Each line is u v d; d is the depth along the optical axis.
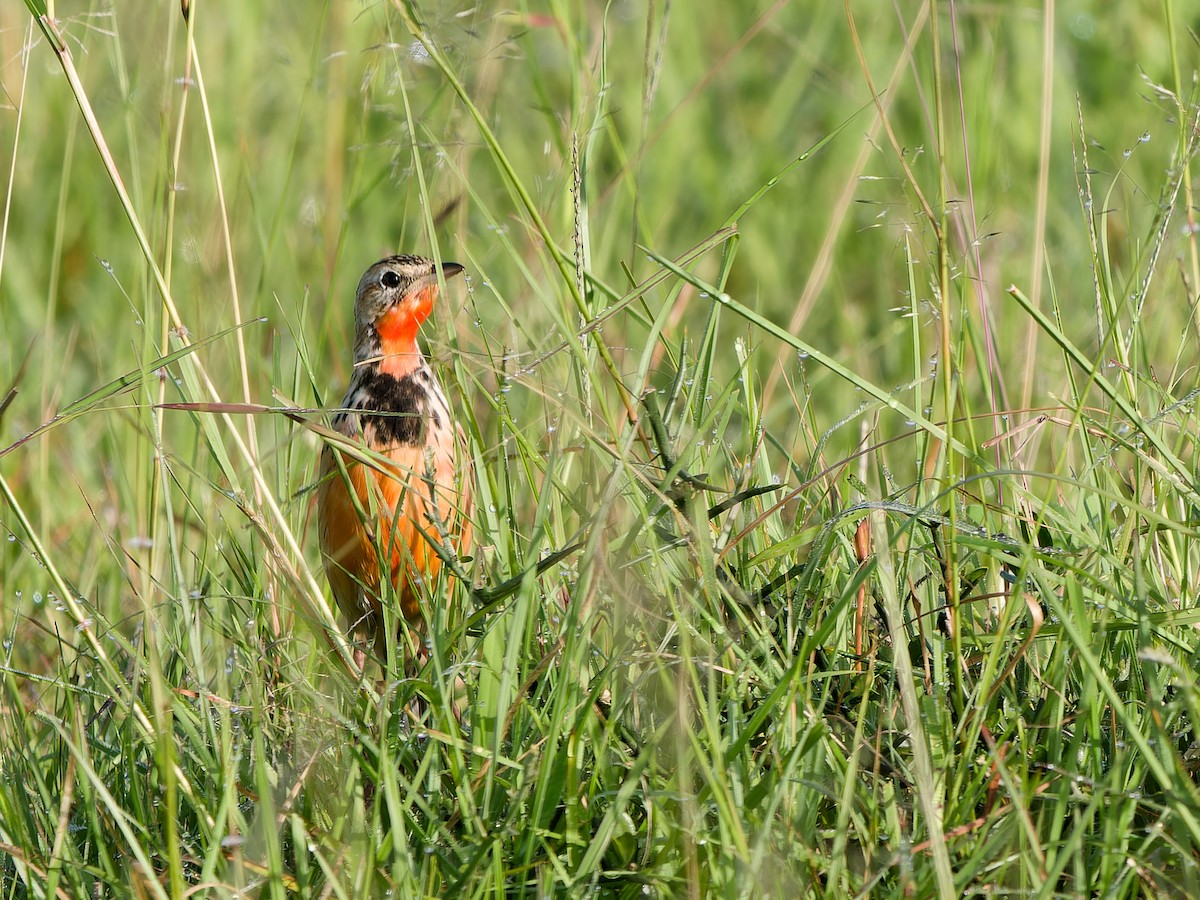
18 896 6.59
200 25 14.92
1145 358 8.75
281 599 8.01
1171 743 6.04
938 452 8.63
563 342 7.75
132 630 8.77
